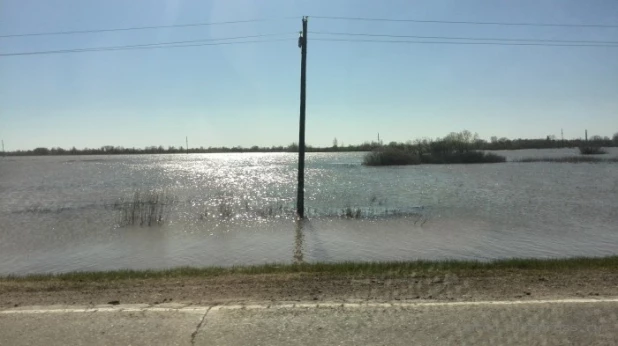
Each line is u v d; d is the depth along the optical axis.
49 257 14.36
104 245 16.27
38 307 6.39
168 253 14.70
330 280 7.84
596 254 13.50
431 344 4.95
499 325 5.45
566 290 6.90
